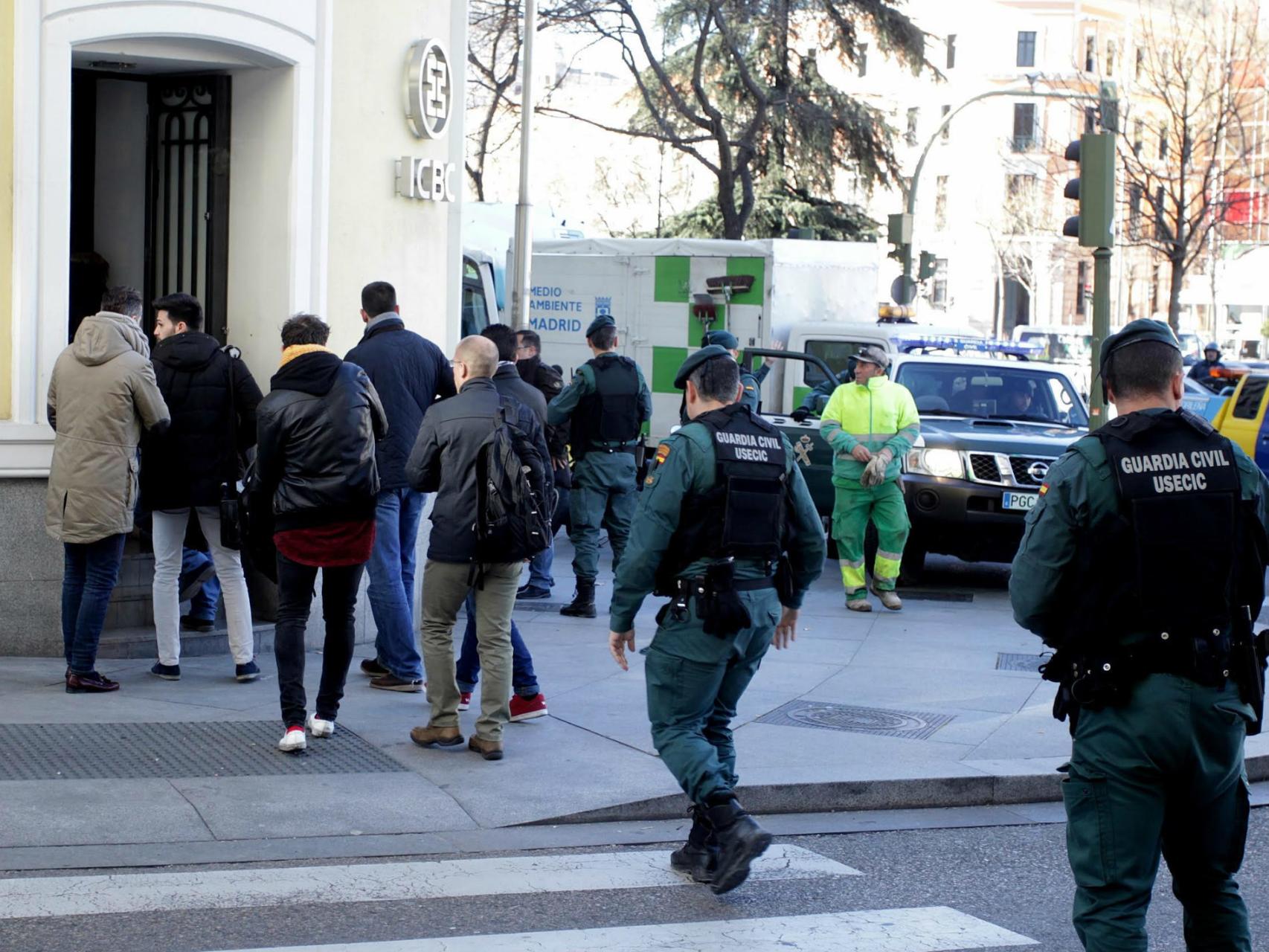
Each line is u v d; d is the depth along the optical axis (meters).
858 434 11.37
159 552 8.00
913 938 4.97
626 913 5.11
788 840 6.16
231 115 9.13
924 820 6.52
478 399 6.75
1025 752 7.24
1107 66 64.81
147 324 9.42
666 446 5.21
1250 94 42.84
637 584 5.21
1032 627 4.09
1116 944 3.88
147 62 8.83
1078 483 3.97
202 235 9.26
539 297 19.98
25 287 8.11
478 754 6.88
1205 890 4.06
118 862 5.40
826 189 30.86
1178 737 3.87
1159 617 3.87
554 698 8.09
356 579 7.01
